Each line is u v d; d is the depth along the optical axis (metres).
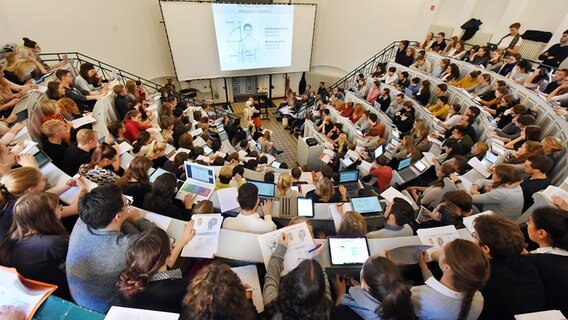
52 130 2.83
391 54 9.39
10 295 1.15
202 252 1.72
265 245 1.78
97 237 1.38
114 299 1.36
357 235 1.88
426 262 1.78
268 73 11.55
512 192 2.49
